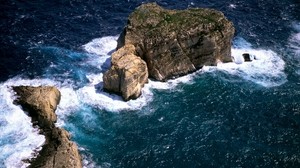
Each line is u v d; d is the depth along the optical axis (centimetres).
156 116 6397
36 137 5781
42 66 7125
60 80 6894
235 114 6462
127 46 6931
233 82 7094
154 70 6994
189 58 7162
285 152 5884
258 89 6975
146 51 6944
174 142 5991
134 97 6644
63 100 6519
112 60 6669
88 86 6819
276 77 7288
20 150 5594
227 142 6009
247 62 7581
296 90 6988
